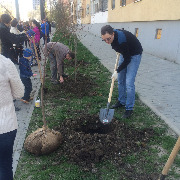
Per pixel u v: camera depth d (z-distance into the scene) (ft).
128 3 44.62
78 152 10.62
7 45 20.31
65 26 35.19
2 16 19.84
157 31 34.14
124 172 9.77
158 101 17.24
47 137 10.96
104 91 18.85
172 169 9.93
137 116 14.74
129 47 12.96
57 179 9.39
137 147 11.43
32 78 22.75
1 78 6.98
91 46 47.21
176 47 28.99
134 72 13.74
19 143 11.89
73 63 28.60
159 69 26.66
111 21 58.49
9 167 7.97
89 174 9.67
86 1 91.35
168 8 29.53
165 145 11.51
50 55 19.52
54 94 18.43
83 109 15.75
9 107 7.32
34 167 10.08
